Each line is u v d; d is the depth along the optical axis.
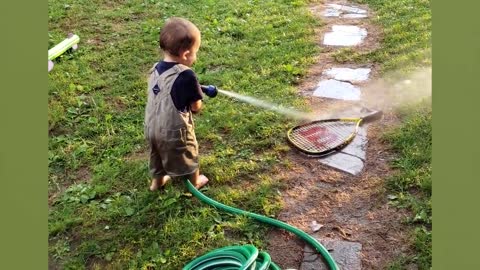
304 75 4.65
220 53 5.12
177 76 2.81
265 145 3.64
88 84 4.60
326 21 5.98
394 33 5.43
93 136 3.88
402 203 2.99
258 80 4.57
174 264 2.70
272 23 5.91
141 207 3.10
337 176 3.30
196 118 3.99
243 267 2.39
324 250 2.67
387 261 2.64
